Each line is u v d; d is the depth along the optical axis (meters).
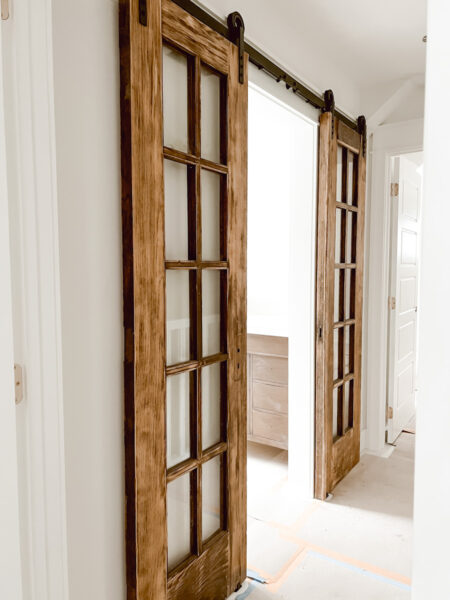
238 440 1.80
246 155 1.74
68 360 1.17
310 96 2.25
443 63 0.36
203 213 1.65
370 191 3.10
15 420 1.03
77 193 1.17
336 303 2.77
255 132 3.76
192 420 1.61
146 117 1.28
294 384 2.61
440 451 0.38
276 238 3.74
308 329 2.53
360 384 3.00
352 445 2.93
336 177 2.52
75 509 1.21
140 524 1.34
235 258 1.71
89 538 1.26
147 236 1.31
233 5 1.71
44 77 1.02
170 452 1.58
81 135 1.17
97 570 1.28
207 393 1.72
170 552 1.59
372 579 1.91
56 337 1.07
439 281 0.37
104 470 1.29
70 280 1.17
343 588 1.86
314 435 2.57
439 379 0.38
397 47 2.37
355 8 1.99
